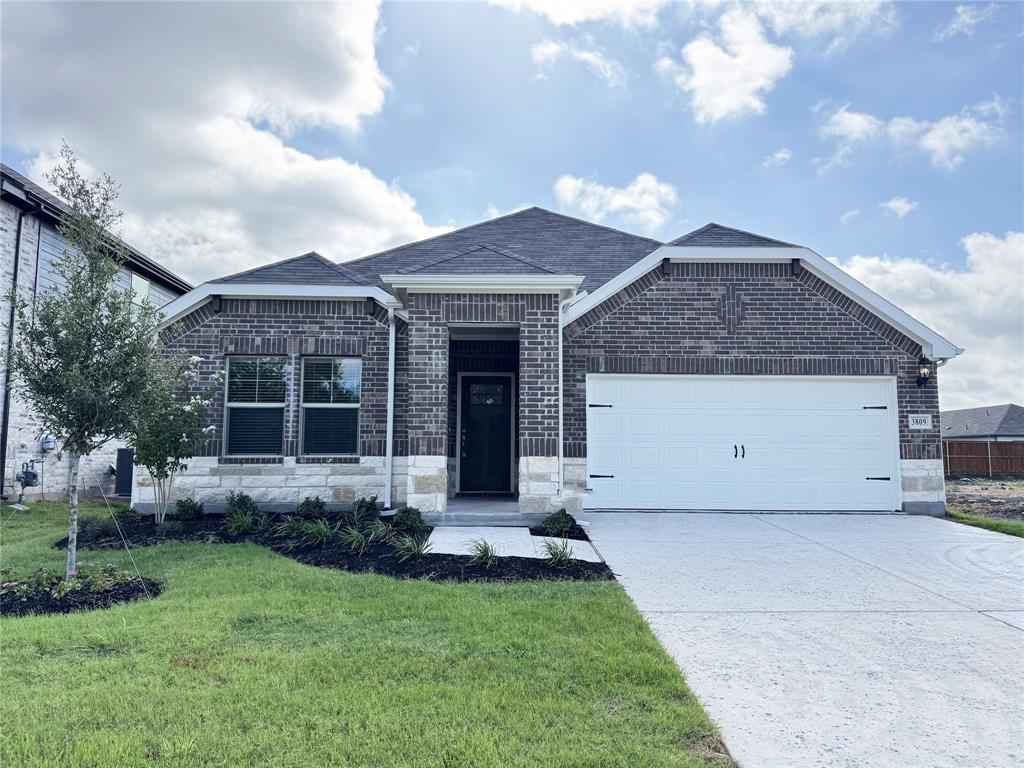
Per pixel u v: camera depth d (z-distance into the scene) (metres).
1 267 13.09
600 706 3.66
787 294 11.74
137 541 8.48
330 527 9.34
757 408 11.69
